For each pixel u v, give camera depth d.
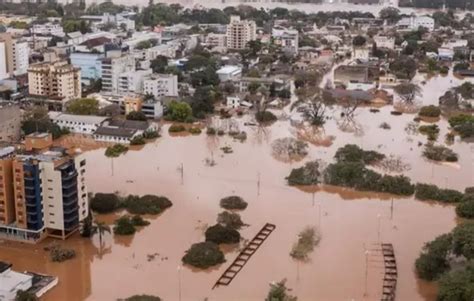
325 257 199.88
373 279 185.88
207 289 180.75
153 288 181.25
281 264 195.12
